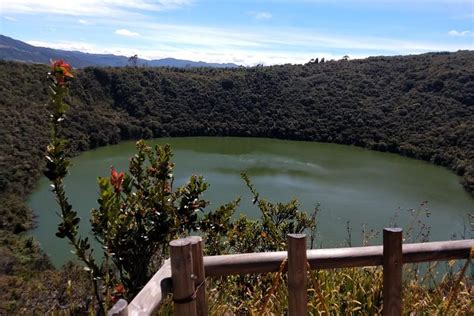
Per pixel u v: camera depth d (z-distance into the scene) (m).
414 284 2.16
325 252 1.66
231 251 3.68
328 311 1.90
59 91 2.01
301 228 4.51
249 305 2.15
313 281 1.72
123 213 2.31
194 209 2.52
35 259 16.23
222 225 2.85
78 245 2.10
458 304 2.00
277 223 4.46
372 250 1.68
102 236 2.16
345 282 2.15
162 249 2.41
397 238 1.64
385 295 1.69
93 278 2.05
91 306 1.99
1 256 15.70
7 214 21.91
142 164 2.63
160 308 1.73
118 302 1.14
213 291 2.11
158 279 1.44
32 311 2.39
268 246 3.77
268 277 2.35
